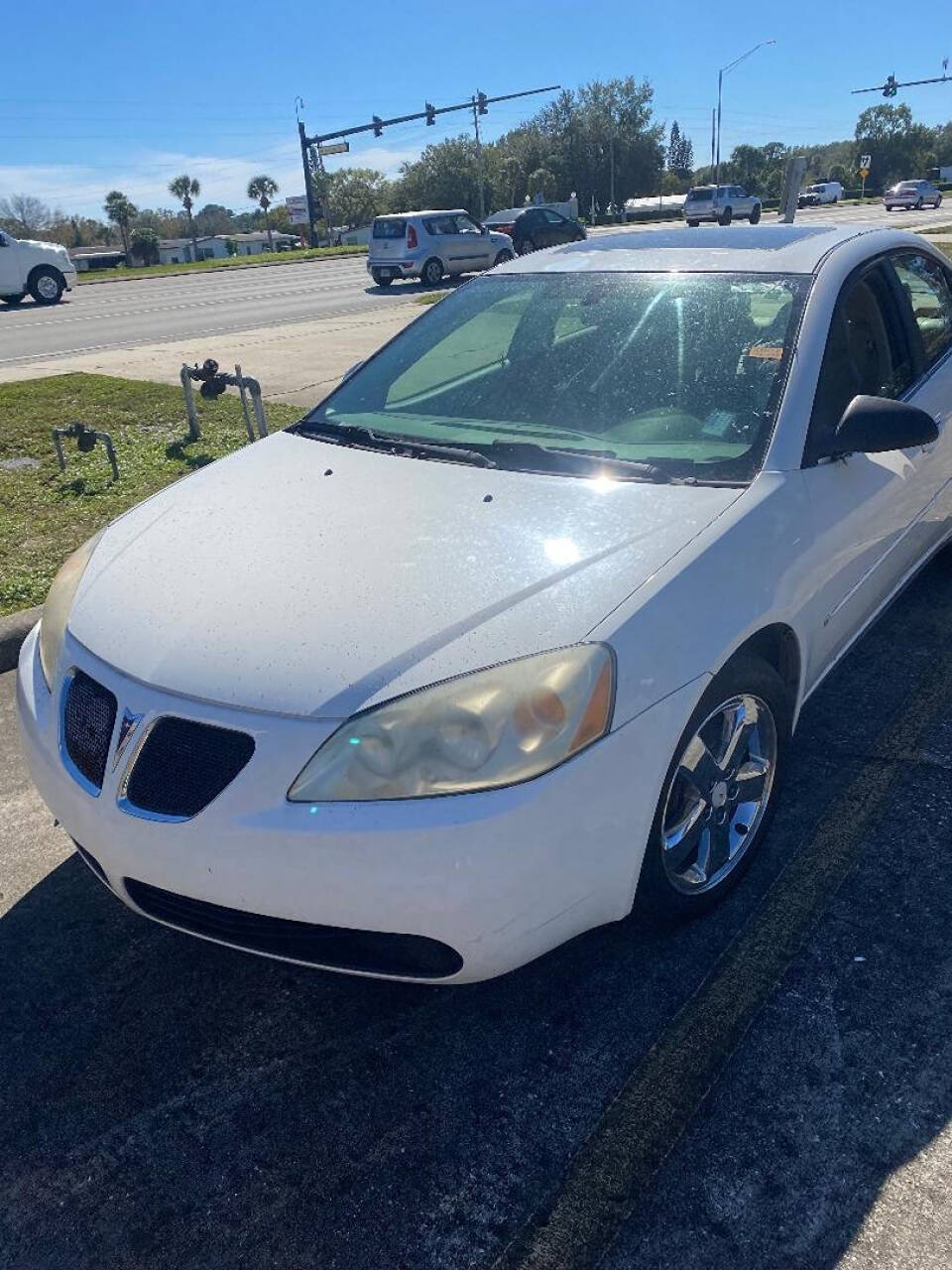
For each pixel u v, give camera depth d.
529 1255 1.89
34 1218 2.00
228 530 2.65
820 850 2.92
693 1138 2.08
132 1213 2.00
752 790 2.71
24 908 2.86
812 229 3.55
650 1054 2.29
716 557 2.37
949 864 2.83
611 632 2.13
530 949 2.13
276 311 17.78
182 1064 2.33
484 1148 2.09
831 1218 1.91
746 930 2.63
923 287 3.76
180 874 2.10
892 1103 2.13
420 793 1.97
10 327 16.88
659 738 2.20
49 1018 2.48
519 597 2.20
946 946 2.54
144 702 2.16
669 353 3.01
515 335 3.34
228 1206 2.01
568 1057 2.29
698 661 2.27
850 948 2.55
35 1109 2.23
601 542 2.37
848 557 2.94
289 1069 2.31
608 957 2.56
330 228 69.50
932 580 4.66
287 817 1.99
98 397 9.23
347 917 2.02
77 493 6.30
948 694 3.70
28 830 3.20
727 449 2.71
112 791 2.18
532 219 25.30
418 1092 2.23
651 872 2.35
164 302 21.02
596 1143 2.09
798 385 2.80
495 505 2.56
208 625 2.26
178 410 8.59
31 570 5.01
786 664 2.79
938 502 3.77
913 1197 1.94
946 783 3.19
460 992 2.48
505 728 2.00
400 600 2.22
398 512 2.59
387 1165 2.07
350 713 2.01
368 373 3.59
